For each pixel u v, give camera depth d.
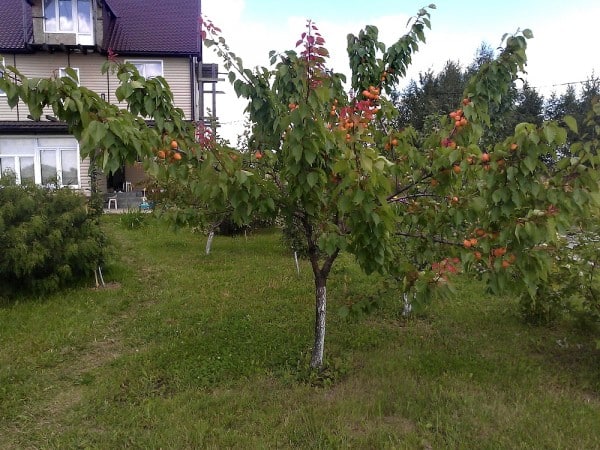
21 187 6.56
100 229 7.29
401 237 4.28
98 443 3.14
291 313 5.76
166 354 4.49
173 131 3.10
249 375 4.09
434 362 4.30
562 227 2.81
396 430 3.23
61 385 4.04
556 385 3.94
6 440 3.24
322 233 3.28
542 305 4.80
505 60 3.61
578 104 22.89
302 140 2.88
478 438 3.12
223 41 3.46
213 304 6.12
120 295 6.60
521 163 2.73
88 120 2.51
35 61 17.52
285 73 3.15
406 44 4.54
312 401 3.63
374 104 3.72
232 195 3.01
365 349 4.66
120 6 20.31
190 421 3.34
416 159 3.16
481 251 3.08
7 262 5.98
